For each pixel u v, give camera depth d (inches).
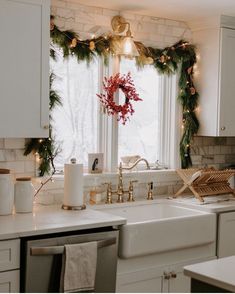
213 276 75.5
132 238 119.6
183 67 163.5
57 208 131.0
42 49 120.0
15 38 116.0
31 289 104.4
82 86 146.0
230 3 139.7
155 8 145.9
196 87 165.5
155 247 124.4
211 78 160.1
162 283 128.0
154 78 163.2
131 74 157.0
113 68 148.6
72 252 106.2
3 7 113.8
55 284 107.3
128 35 144.4
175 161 164.7
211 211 139.0
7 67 115.3
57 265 106.9
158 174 159.2
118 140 154.4
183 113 164.9
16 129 117.3
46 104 121.6
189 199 152.7
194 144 169.0
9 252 102.0
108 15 147.0
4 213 119.9
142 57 154.5
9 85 115.8
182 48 162.9
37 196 134.5
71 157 144.8
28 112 118.9
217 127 158.6
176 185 164.2
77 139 145.8
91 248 108.7
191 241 132.3
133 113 153.1
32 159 134.3
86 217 119.1
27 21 117.3
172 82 164.7
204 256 137.9
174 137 164.6
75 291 107.4
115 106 144.4
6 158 130.0
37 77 119.6
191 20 161.8
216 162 175.9
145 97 161.0
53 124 137.6
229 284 72.4
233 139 178.7
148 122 162.2
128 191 147.9
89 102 147.9
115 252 115.7
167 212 150.2
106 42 145.4
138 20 154.0
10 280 102.6
